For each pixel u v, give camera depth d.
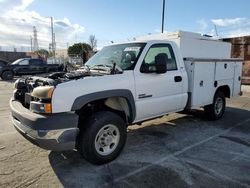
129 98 4.34
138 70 4.52
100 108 4.26
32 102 3.69
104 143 4.04
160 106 4.95
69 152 4.52
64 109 3.57
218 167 3.97
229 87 7.04
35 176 3.66
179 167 3.96
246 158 4.33
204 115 6.82
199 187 3.37
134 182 3.50
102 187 3.38
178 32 7.02
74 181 3.53
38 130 3.44
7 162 4.11
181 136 5.50
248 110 8.36
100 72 4.43
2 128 5.99
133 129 6.00
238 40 17.67
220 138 5.39
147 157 4.34
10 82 17.45
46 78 4.05
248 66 16.27
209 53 8.45
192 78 5.58
